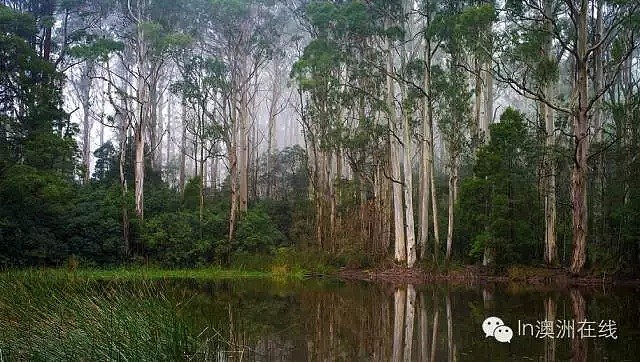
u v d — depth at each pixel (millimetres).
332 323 12359
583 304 15039
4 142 25578
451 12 25375
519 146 23453
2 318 8383
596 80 26234
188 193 34719
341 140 28250
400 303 15984
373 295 18375
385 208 29094
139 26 31406
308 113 31391
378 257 28016
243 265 29266
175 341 7934
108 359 7180
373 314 13797
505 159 23453
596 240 23109
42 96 26406
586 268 22641
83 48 28547
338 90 29953
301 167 40969
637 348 9328
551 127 24422
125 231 28906
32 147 25062
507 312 13547
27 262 25391
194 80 34094
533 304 15102
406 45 33312
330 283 23609
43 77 27422
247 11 34281
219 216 32188
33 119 26266
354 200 31156
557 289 19719
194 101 34906
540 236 24781
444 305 15305
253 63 38969
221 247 30516
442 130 26062
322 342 10156
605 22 28828
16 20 26703
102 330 7840
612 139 24422
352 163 28719
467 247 26812
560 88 39281
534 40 22750
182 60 33844
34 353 7164
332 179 30969
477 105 27656
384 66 29609
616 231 22703
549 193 23469
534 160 23641
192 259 30156
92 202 29547
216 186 43281
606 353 8945
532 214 24500
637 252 22266
